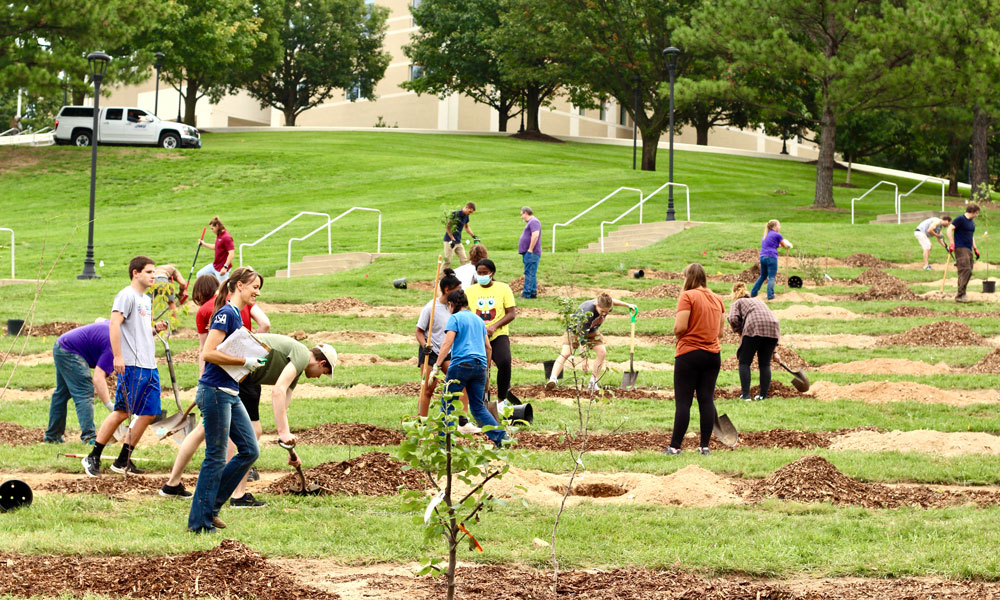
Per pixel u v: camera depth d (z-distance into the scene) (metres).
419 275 21.64
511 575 5.57
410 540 6.22
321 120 77.94
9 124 70.00
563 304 8.30
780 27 32.06
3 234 30.72
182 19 53.72
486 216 32.28
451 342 9.03
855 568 5.63
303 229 30.66
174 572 5.34
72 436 9.70
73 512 6.76
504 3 47.56
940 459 8.44
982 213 26.78
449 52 60.09
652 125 44.34
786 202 37.12
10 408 10.95
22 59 41.50
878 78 30.17
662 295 19.80
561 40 42.34
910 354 14.19
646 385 12.43
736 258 23.52
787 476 7.57
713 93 33.41
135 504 7.10
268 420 10.33
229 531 6.39
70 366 9.19
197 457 8.84
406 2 72.94
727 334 16.36
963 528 6.39
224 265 18.64
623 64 44.47
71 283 22.08
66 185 38.72
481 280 10.24
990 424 9.88
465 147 53.50
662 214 33.03
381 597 5.20
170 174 40.59
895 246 25.16
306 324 16.89
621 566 5.75
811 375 12.97
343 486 7.61
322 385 12.44
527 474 7.99
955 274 21.95
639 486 7.61
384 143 52.44
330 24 68.06
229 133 57.25
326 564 5.83
